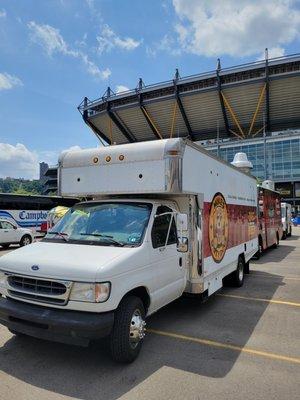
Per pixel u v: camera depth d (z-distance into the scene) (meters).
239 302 8.29
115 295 4.52
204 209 6.88
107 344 5.47
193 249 6.52
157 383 4.38
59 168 6.68
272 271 12.68
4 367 4.72
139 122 87.44
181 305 7.95
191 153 6.28
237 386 4.35
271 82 70.50
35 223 28.58
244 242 10.44
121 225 5.55
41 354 5.12
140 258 5.04
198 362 5.00
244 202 10.51
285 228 27.44
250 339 5.93
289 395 4.16
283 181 80.44
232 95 74.62
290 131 79.75
